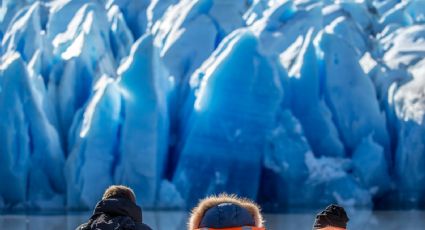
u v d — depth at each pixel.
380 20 85.44
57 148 66.50
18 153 64.38
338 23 79.38
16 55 65.62
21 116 64.50
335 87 70.12
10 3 86.00
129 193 8.34
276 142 66.19
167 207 64.00
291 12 78.94
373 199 67.94
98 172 64.25
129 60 66.06
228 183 65.44
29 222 49.31
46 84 72.06
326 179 65.56
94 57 73.69
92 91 68.69
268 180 67.12
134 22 85.31
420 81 71.31
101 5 80.31
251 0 85.44
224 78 65.94
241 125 65.81
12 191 64.44
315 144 68.69
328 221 8.95
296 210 63.06
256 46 66.81
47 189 65.44
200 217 8.01
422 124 67.50
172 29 77.31
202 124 66.12
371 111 69.38
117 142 66.25
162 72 67.75
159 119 65.62
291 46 75.62
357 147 68.31
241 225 7.81
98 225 7.95
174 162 68.56
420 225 45.00
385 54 79.00
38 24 73.75
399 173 67.81
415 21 84.75
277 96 66.62
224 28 76.94
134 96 65.12
